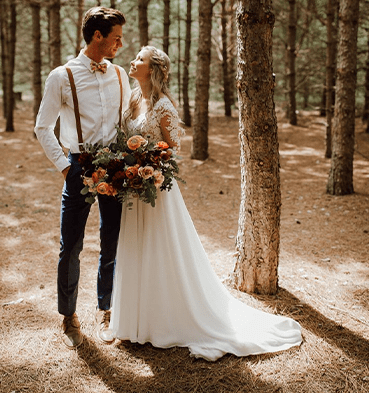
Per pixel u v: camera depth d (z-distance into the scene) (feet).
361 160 28.02
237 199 20.71
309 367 8.14
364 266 12.82
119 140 8.13
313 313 10.11
